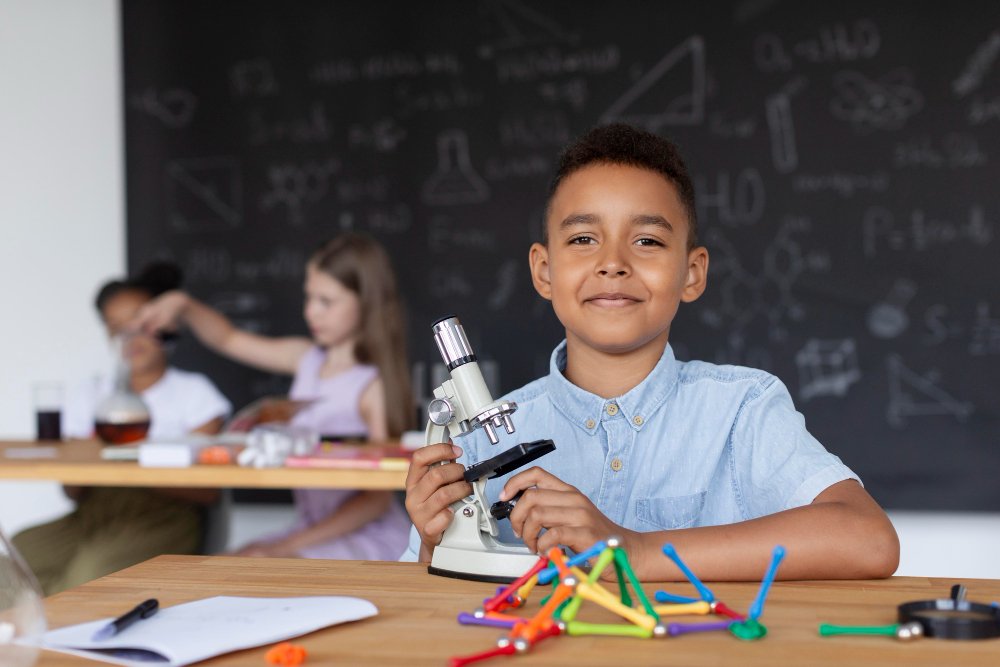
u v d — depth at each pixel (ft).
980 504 10.48
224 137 11.85
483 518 3.18
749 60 10.92
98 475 7.32
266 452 7.32
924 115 10.62
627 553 2.99
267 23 11.80
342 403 9.34
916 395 10.59
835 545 3.02
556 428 4.18
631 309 3.88
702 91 11.01
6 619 2.15
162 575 3.12
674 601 2.71
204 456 7.47
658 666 2.17
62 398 9.16
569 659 2.23
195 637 2.32
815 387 10.76
